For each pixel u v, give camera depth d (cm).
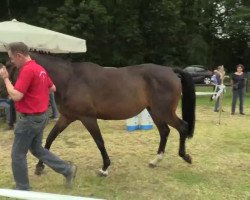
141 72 617
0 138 877
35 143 502
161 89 613
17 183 490
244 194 539
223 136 930
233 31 2744
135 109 613
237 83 1319
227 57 4134
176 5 2605
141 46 2661
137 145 812
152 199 518
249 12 2450
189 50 3050
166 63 2764
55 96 580
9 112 984
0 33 937
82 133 934
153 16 2591
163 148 661
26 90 463
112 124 1073
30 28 1000
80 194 531
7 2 2381
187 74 641
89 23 2228
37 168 602
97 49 2489
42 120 481
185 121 647
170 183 580
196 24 3234
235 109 1464
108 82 590
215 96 1243
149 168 650
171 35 2694
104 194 533
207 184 578
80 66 591
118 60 2508
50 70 570
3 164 664
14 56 469
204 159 710
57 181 580
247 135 946
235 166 671
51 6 2355
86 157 714
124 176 608
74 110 578
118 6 2466
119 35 2486
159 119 646
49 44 985
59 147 793
